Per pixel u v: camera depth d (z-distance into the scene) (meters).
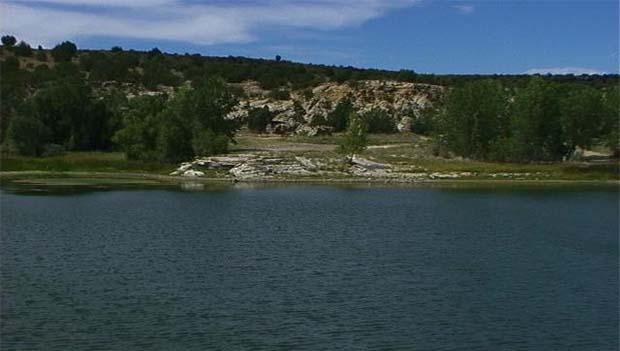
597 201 103.94
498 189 121.81
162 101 163.00
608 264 55.66
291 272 50.97
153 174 138.38
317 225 76.31
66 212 84.12
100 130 168.00
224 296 43.78
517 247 63.47
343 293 44.94
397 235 69.81
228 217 82.00
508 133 163.62
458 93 164.50
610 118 158.12
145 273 50.00
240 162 141.38
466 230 73.88
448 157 165.25
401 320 39.34
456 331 37.62
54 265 52.41
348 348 34.75
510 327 38.50
